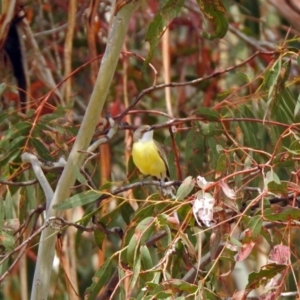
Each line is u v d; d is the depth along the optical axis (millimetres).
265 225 8750
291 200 8461
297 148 8234
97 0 11102
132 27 15672
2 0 10953
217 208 7324
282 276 6922
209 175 10406
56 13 14734
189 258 8531
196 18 15266
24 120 10344
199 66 15141
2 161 9883
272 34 16109
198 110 10016
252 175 8844
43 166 9484
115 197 8281
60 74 13500
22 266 11055
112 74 8883
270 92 9328
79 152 8781
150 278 7281
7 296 13523
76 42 14375
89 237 15031
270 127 10461
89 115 8867
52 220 8227
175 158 10219
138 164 10453
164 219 7180
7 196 9734
